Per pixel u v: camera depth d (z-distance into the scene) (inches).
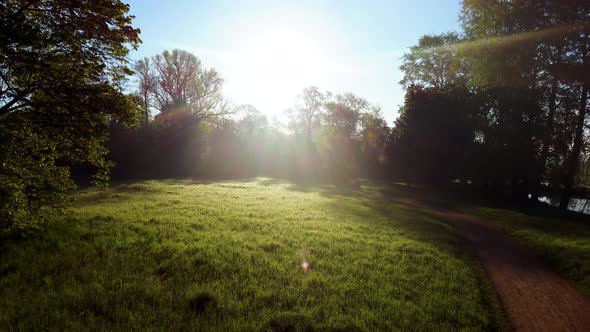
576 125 1055.6
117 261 356.2
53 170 398.0
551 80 1067.9
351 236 553.0
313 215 737.0
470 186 1478.8
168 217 607.5
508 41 1021.8
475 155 1219.9
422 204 1062.4
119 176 1755.7
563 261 443.5
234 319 243.3
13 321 227.0
